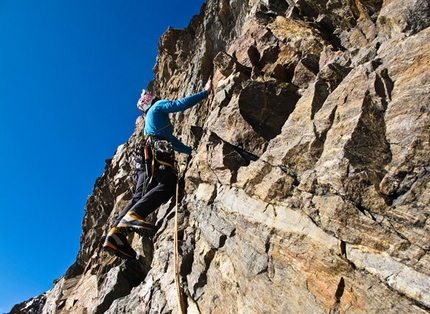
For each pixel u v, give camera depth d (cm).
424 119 346
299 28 728
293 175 435
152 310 591
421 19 431
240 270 462
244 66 702
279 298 393
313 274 369
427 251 299
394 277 309
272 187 445
